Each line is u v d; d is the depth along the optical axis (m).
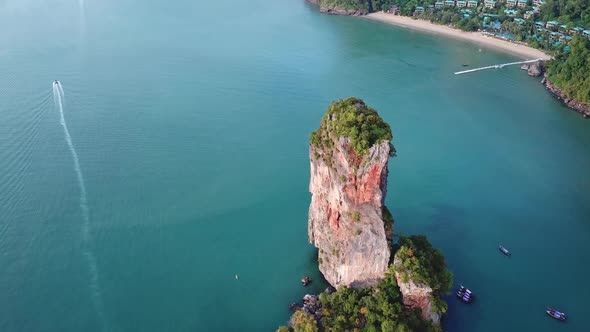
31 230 127.44
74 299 110.00
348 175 96.31
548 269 123.88
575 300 115.19
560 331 107.62
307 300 108.81
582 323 109.69
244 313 108.25
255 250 125.38
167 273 117.81
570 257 127.94
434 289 97.00
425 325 96.31
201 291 113.44
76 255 121.31
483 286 118.31
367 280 102.88
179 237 128.50
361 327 94.81
